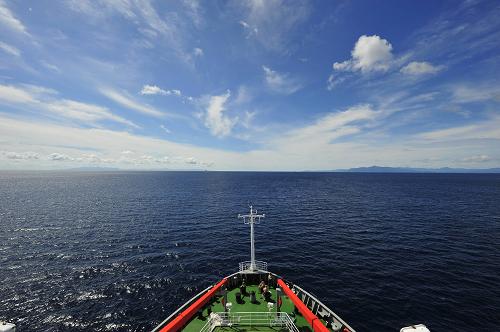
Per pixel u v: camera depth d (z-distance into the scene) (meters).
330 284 34.91
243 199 112.06
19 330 25.73
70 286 34.22
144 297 31.80
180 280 36.19
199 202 101.88
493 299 30.98
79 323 26.80
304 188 166.38
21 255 44.53
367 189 159.00
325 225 66.25
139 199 108.75
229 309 20.14
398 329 25.83
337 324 18.50
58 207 88.69
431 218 72.75
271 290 24.12
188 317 18.00
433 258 43.44
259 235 57.47
